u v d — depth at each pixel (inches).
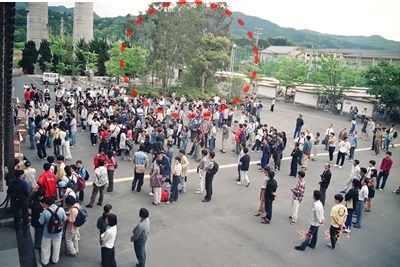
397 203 587.8
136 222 436.5
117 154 724.0
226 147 858.1
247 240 413.4
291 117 1376.7
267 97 1971.0
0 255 345.1
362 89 1892.2
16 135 676.1
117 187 548.4
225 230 434.9
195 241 402.0
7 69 324.5
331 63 1537.9
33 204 344.8
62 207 361.1
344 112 1555.1
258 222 464.1
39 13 2468.0
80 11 2455.7
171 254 370.9
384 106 1493.6
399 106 1375.5
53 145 722.2
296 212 463.5
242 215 482.6
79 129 922.1
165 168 532.7
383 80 1358.3
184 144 762.8
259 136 832.3
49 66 2071.9
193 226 438.9
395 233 466.9
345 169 754.8
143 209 332.8
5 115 396.5
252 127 861.2
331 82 1555.1
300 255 389.4
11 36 280.4
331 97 1631.4
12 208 413.7
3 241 371.6
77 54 2223.2
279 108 1612.9
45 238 328.5
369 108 1462.8
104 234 316.2
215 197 539.5
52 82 1772.9
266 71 2726.4
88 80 2026.3
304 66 1777.8
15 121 781.9
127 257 360.2
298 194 457.7
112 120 736.3
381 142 976.3
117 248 375.9
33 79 1961.1
